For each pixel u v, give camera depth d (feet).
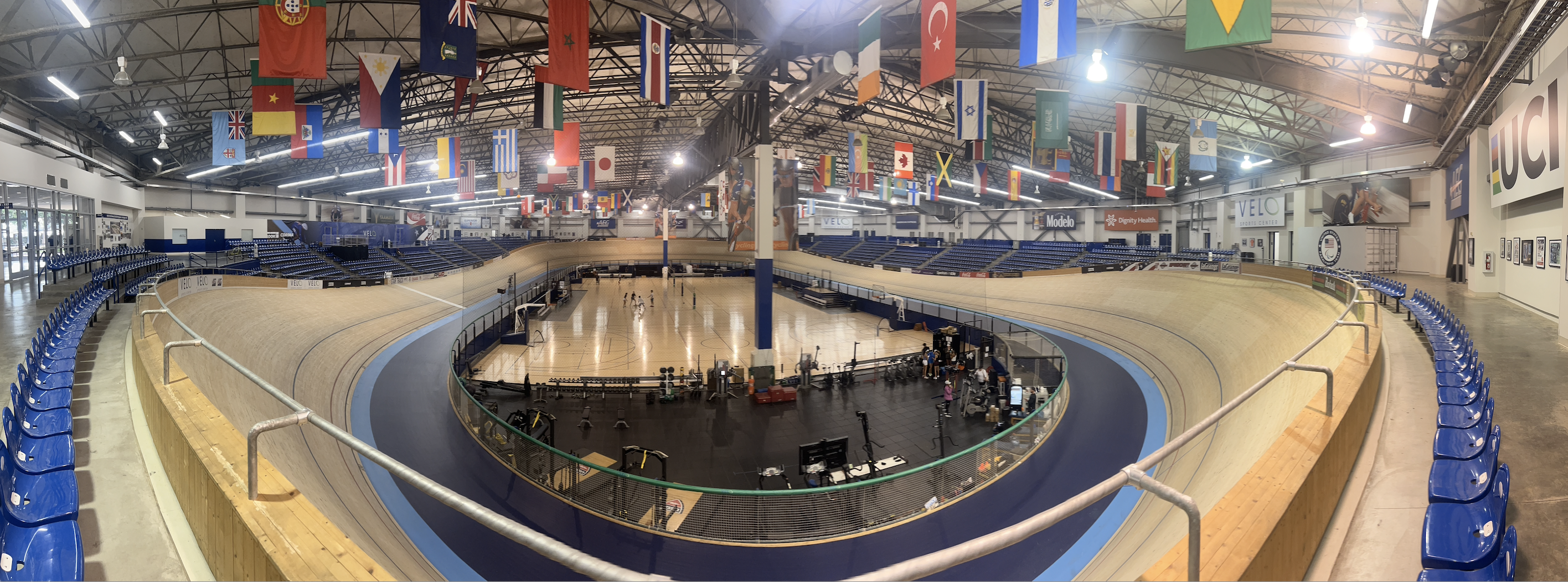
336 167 127.34
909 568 5.53
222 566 11.65
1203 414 45.93
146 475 16.40
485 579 25.71
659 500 31.17
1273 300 58.70
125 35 54.29
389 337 73.10
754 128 79.82
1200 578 8.53
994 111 99.96
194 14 54.80
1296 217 103.55
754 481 41.04
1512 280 56.03
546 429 48.70
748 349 89.56
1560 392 23.81
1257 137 96.48
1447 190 80.02
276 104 49.85
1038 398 54.65
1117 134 68.49
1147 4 56.08
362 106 44.65
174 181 116.98
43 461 15.37
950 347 74.79
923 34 34.06
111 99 71.05
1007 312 102.27
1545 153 42.52
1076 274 101.81
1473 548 11.00
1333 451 14.19
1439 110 67.21
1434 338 30.30
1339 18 50.65
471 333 76.84
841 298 139.64
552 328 107.14
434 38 34.01
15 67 55.26
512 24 68.59
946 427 53.72
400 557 23.11
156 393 18.04
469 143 125.59
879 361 77.51
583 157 161.07
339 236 135.44
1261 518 10.30
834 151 153.38
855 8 58.29
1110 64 74.84
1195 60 62.95
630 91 92.68
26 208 64.69
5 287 59.62
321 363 54.80
